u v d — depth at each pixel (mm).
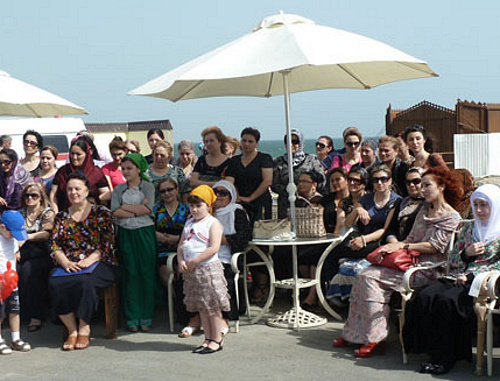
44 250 7906
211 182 8477
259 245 7707
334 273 7996
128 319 7574
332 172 8016
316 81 8453
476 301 5715
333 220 7992
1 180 8164
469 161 26703
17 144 16984
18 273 7789
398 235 7238
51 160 9180
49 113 9852
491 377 5645
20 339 7121
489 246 6078
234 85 8383
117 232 7617
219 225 6617
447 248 6391
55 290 6957
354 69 8039
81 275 7027
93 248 7250
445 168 6535
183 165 9984
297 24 7047
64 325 7051
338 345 6613
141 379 5906
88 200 8172
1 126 16984
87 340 7016
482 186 6164
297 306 7441
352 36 6820
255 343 6824
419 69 7637
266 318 7801
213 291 6527
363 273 6484
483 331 5688
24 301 7770
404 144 8812
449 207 6477
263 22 7156
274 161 8961
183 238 6648
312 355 6379
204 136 8594
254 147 8352
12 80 8453
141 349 6836
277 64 6227
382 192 7449
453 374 5750
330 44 6492
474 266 6102
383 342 6348
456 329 5840
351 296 6562
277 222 7473
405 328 6020
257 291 8586
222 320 7156
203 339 7113
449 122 28703
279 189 8820
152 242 7621
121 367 6270
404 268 6371
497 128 28203
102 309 8211
